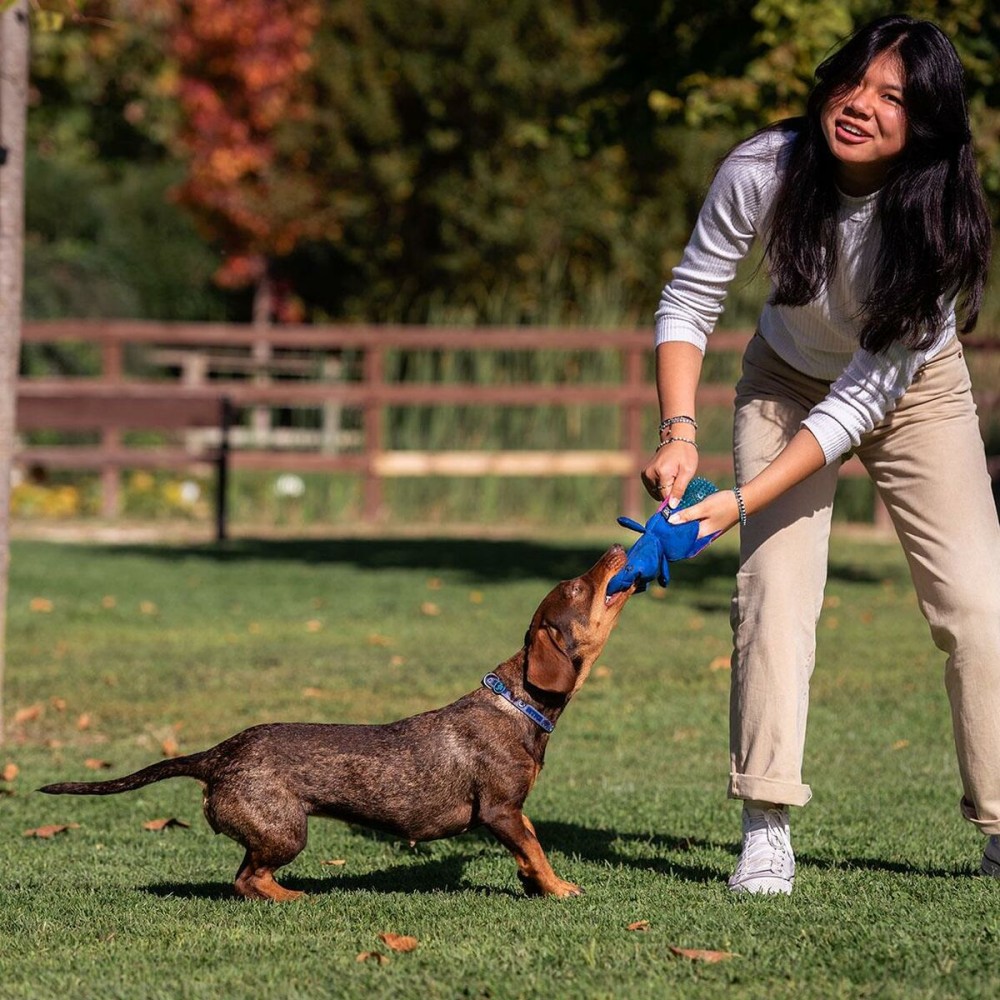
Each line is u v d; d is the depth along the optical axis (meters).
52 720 10.72
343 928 5.61
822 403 6.01
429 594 17.12
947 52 5.56
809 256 5.84
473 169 32.75
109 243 38.78
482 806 6.04
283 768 6.02
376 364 24.11
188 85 32.97
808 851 7.12
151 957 5.27
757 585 6.23
